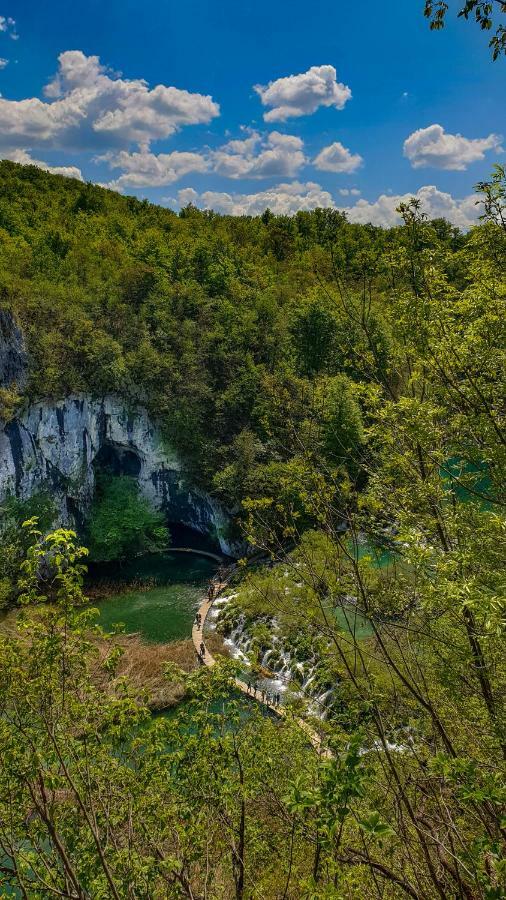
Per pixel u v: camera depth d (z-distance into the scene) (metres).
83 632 6.85
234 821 9.88
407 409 8.97
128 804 8.01
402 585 8.22
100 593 44.56
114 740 7.75
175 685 28.95
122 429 56.69
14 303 53.94
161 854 7.79
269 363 59.31
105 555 53.50
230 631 36.06
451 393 9.21
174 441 56.34
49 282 63.34
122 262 79.50
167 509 59.41
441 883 6.62
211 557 53.56
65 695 7.02
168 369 56.94
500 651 8.11
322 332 54.41
